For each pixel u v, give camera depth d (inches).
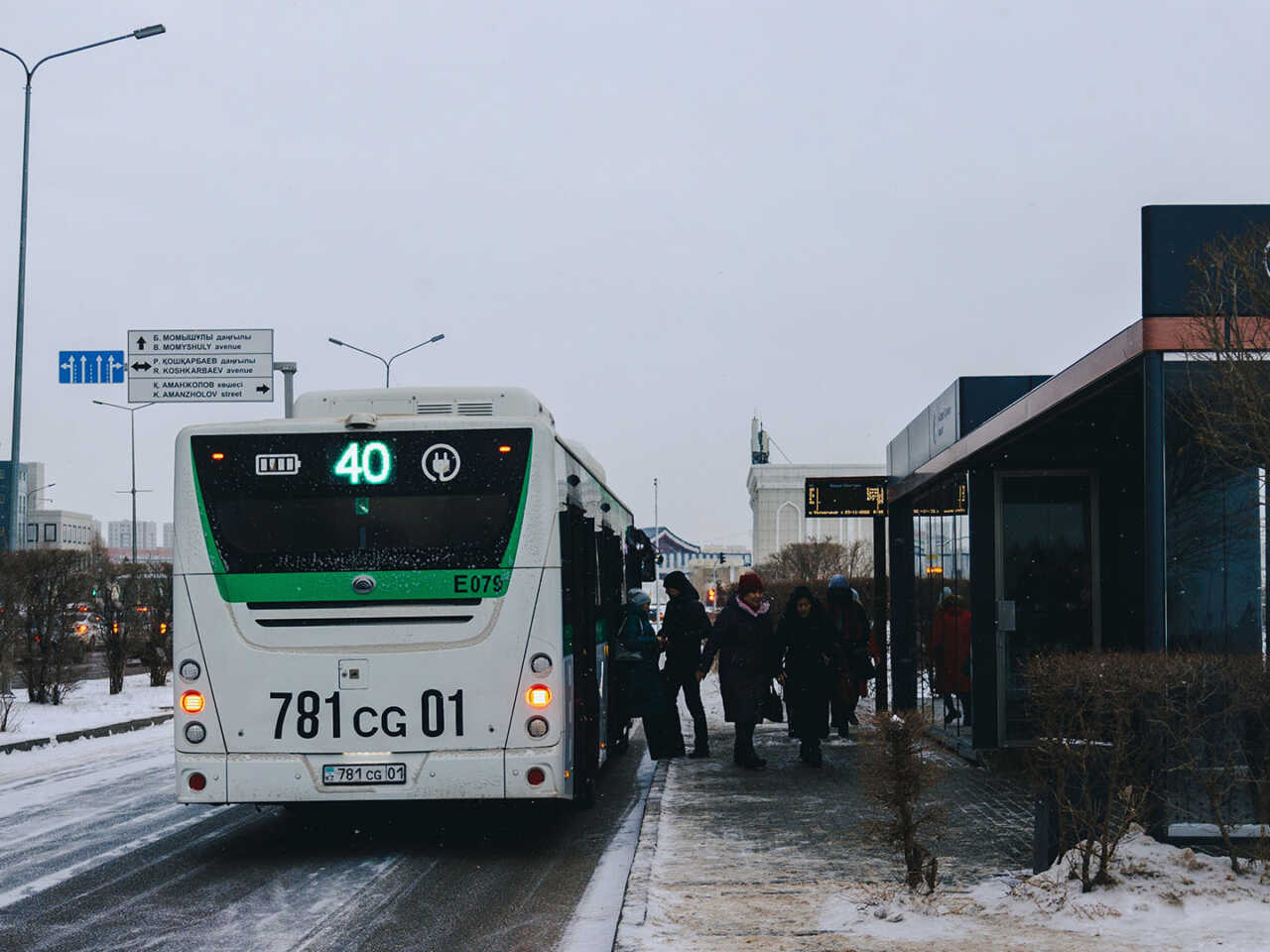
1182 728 272.5
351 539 360.8
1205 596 311.4
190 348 1029.8
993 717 502.0
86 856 379.9
